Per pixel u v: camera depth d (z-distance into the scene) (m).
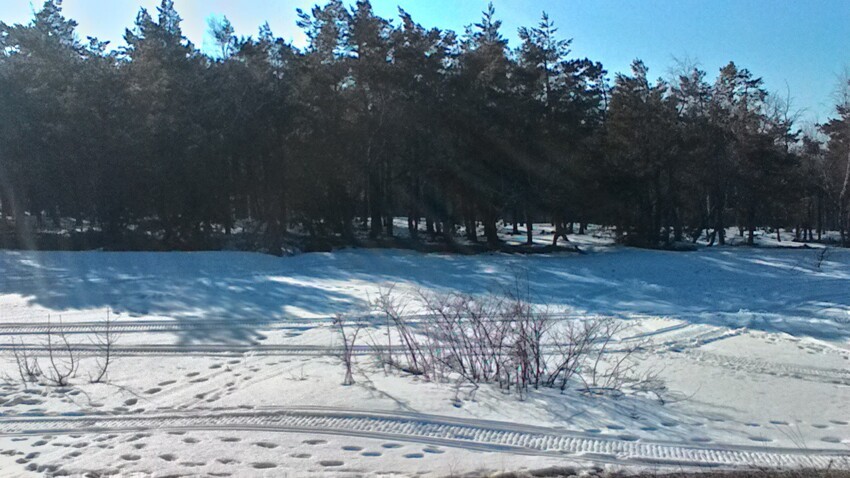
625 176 35.91
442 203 37.28
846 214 48.41
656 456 6.39
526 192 34.56
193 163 31.20
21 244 30.66
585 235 45.97
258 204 36.34
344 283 20.81
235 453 6.16
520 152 34.41
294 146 33.53
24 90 30.45
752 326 14.93
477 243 36.44
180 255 25.03
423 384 8.63
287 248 32.41
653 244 37.97
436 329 11.23
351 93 35.00
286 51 34.41
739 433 7.26
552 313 15.82
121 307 14.99
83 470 5.74
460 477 5.65
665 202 39.91
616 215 37.22
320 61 34.97
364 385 8.55
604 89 45.91
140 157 31.52
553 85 36.56
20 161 30.61
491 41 37.34
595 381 9.16
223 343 11.46
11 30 34.28
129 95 32.69
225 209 33.59
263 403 7.77
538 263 28.62
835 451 6.76
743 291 21.84
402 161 35.31
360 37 34.06
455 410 7.56
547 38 37.28
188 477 5.58
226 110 31.98
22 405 7.74
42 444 6.44
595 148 35.56
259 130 31.62
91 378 9.00
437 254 32.12
